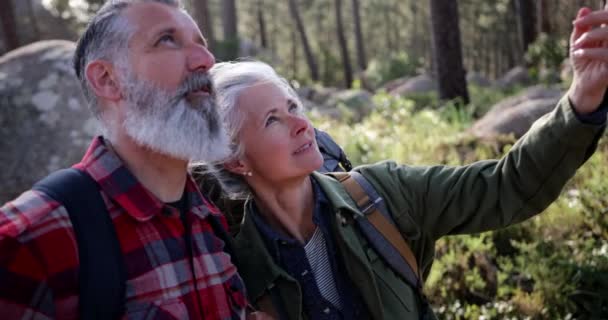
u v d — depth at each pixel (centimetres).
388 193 188
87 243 131
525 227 418
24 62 418
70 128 395
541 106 637
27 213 127
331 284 181
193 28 151
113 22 144
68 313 128
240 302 157
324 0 4559
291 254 182
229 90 180
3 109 397
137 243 137
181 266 143
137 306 133
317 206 184
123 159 149
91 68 146
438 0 1080
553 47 1343
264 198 188
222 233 165
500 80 1817
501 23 4200
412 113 1045
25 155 387
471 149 590
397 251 181
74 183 136
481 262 381
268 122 179
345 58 3027
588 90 159
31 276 124
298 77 1869
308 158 180
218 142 149
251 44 2077
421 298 186
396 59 2709
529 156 171
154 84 142
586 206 421
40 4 2220
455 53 1083
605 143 534
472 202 181
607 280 343
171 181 151
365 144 671
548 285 352
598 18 155
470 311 338
